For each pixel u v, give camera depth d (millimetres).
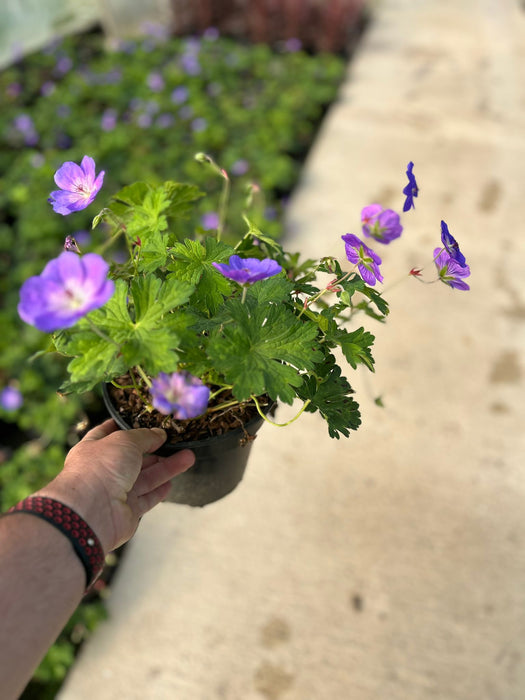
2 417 957
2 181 1388
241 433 424
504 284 1132
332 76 1741
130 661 729
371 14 2123
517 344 1035
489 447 902
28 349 999
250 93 1702
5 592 290
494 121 1550
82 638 748
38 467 875
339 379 410
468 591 767
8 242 1214
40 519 320
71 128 1582
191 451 423
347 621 748
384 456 894
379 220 464
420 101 1643
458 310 1086
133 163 1421
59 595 308
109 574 792
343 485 866
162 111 1621
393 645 728
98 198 1293
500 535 815
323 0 1874
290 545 812
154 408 429
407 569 787
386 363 1005
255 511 844
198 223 1214
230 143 1507
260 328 363
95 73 1804
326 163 1447
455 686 697
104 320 356
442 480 870
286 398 347
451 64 1798
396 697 690
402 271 1164
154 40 1974
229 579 786
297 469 883
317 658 721
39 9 2045
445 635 733
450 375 990
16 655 282
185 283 354
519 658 713
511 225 1252
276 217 1285
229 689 705
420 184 1362
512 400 960
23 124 1540
